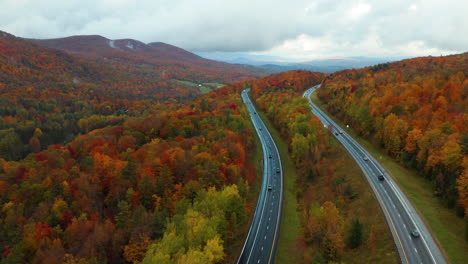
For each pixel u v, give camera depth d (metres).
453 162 69.81
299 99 154.12
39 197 76.44
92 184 80.94
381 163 97.19
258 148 134.25
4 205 72.44
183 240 58.19
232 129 130.62
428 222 63.09
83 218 67.31
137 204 74.56
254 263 64.31
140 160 95.25
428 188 77.44
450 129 84.38
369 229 64.56
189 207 69.69
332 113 165.25
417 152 89.06
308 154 108.56
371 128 121.56
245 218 77.75
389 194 76.38
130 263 61.09
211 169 82.00
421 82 131.62
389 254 55.69
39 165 92.75
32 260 60.22
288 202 89.56
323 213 64.88
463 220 60.97
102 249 60.56
